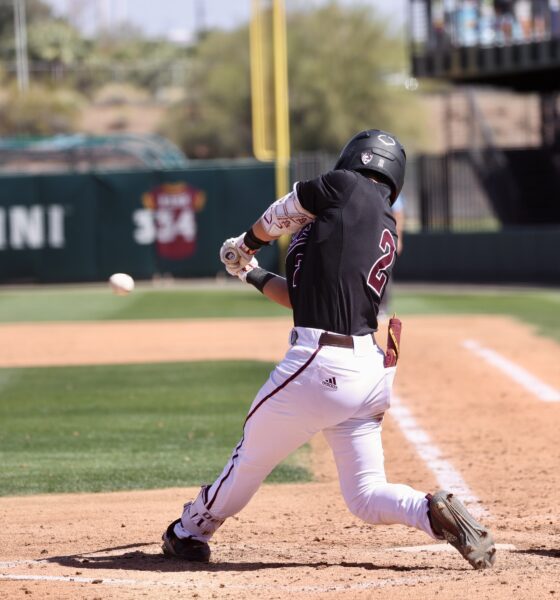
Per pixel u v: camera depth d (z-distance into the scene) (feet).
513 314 145.48
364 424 37.17
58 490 57.36
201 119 496.64
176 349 117.70
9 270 214.07
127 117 568.41
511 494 54.24
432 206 220.84
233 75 481.05
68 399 87.56
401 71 469.16
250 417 37.27
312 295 36.09
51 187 212.84
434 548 42.75
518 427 72.79
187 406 83.46
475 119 339.98
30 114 511.40
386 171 37.76
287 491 56.39
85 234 213.25
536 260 201.77
